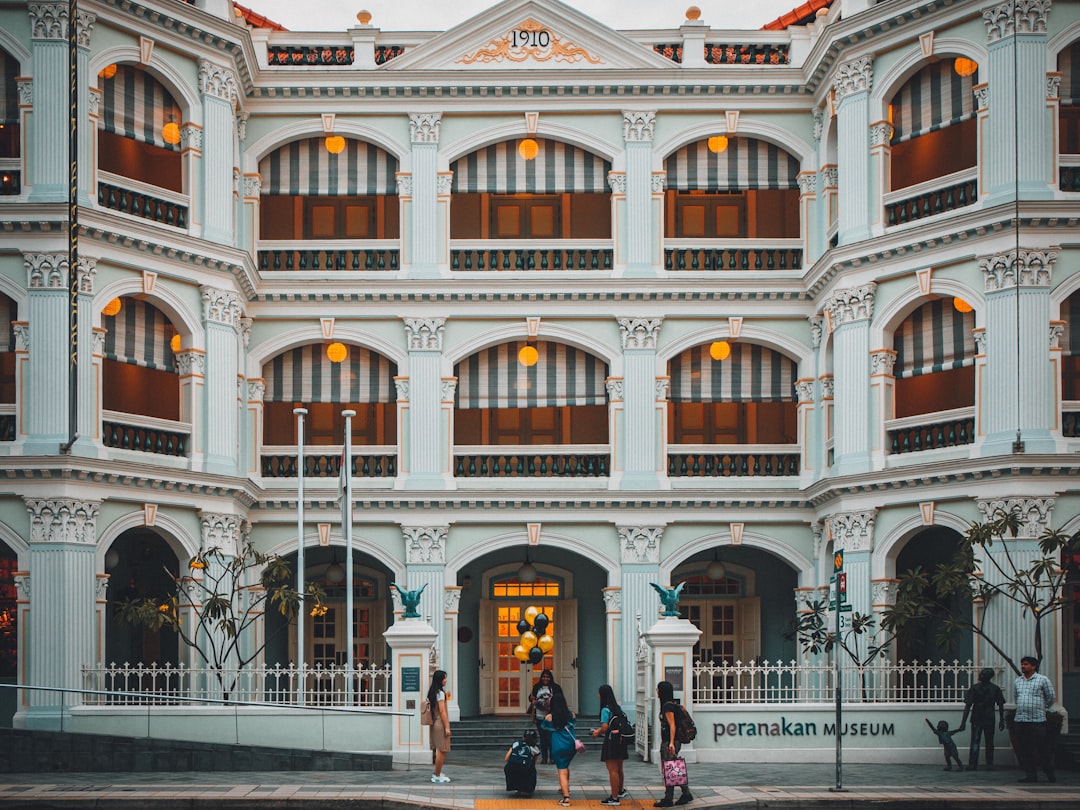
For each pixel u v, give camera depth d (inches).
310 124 1386.6
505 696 1467.8
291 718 1034.1
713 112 1391.5
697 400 1401.3
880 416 1232.8
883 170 1246.3
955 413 1178.0
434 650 1167.6
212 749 1008.9
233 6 1352.1
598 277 1371.8
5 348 1157.1
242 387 1357.0
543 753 1062.4
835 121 1347.2
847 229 1264.8
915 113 1240.2
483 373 1412.4
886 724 1073.5
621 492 1352.1
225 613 1176.8
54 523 1115.9
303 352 1408.7
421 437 1369.3
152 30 1218.6
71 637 1112.2
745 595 1487.5
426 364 1376.7
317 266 1390.3
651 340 1378.0
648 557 1364.4
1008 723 1011.9
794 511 1371.8
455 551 1370.6
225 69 1284.4
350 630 1230.9
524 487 1374.3
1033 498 1107.3
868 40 1250.0
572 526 1374.3
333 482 1379.2
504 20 1390.3
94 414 1152.8
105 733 1035.3
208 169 1264.8
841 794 840.3
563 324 1386.6
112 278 1180.5
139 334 1230.3
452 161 1402.6
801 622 1274.6
